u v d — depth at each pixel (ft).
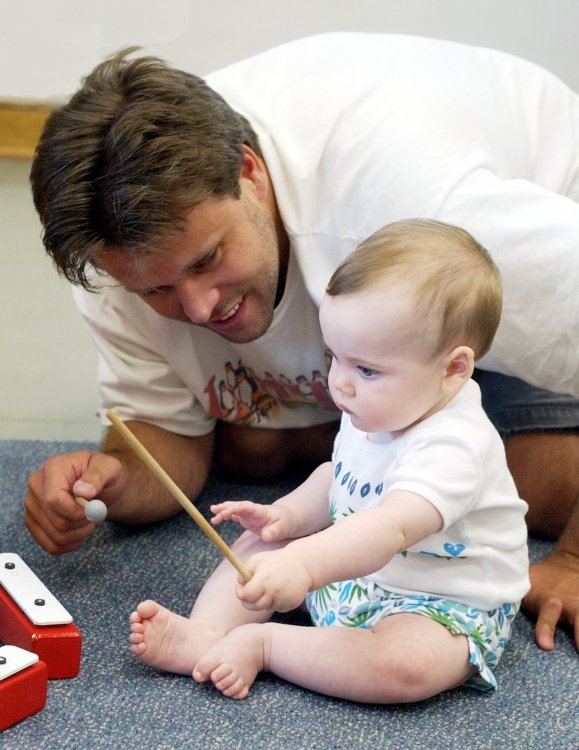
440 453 3.00
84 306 4.36
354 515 2.89
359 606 3.22
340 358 3.11
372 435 3.26
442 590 3.13
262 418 4.58
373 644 3.02
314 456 4.84
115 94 3.36
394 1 7.39
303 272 3.92
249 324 3.76
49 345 6.44
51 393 5.86
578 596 3.62
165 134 3.26
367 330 3.01
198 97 3.44
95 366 6.24
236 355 4.42
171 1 7.56
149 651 3.10
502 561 3.19
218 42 7.64
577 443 4.28
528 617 3.69
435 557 3.13
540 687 3.26
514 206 3.57
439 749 2.91
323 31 7.54
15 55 7.88
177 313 3.64
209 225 3.36
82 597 3.63
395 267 3.04
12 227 7.79
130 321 4.29
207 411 4.46
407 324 3.00
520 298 3.55
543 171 4.50
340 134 3.83
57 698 3.02
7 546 3.99
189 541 4.12
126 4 7.61
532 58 7.39
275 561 2.76
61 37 7.78
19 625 3.13
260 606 2.72
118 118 3.26
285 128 3.96
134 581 3.77
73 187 3.26
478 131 3.93
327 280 3.89
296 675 3.10
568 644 3.53
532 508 4.32
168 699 3.05
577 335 3.55
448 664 3.04
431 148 3.70
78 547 3.81
